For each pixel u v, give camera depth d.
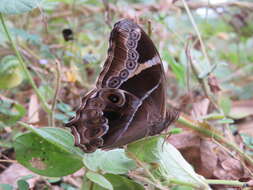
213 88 0.41
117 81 0.33
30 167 0.32
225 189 0.35
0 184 0.32
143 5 0.49
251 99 0.49
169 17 0.48
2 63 0.39
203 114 0.40
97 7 0.50
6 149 0.37
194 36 0.47
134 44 0.33
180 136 0.35
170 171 0.32
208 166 0.35
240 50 0.65
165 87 0.32
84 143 0.32
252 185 0.32
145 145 0.32
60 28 0.49
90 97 0.33
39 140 0.32
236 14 0.56
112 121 0.33
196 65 0.41
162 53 0.43
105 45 0.42
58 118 0.38
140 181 0.33
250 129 0.41
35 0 0.33
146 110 0.33
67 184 0.35
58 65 0.37
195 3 0.53
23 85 0.45
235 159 0.35
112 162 0.32
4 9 0.32
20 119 0.39
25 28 0.47
